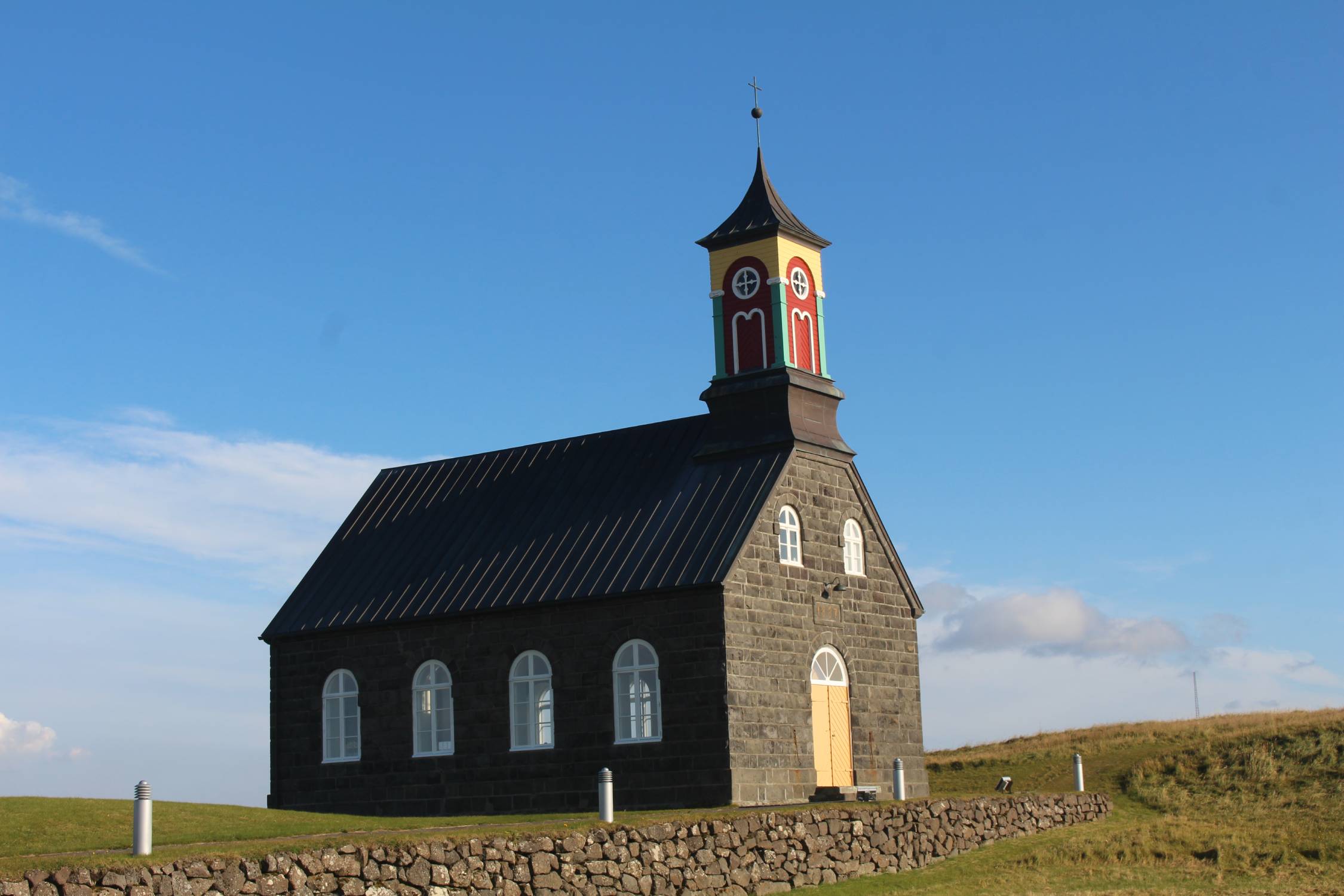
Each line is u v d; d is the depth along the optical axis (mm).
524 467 51250
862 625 47219
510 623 45406
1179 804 48562
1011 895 32406
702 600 41969
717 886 31016
